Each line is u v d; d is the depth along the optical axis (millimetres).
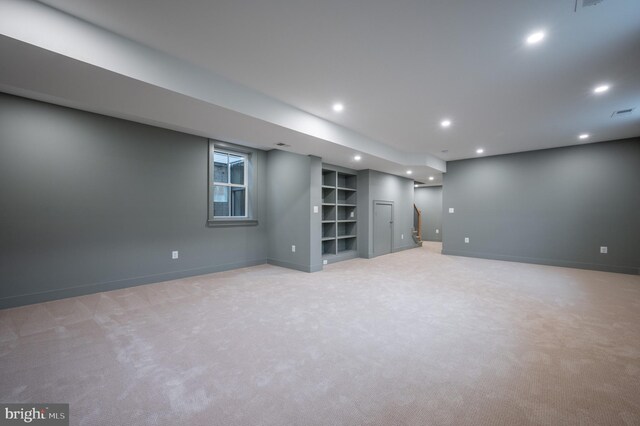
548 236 6160
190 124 3508
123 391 1856
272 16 2043
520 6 1923
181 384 1937
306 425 1574
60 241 3748
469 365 2184
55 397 1789
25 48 1924
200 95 2756
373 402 1765
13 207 3430
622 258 5371
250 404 1743
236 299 3770
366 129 4719
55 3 1926
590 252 5688
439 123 4383
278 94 3342
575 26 2125
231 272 5422
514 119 4180
